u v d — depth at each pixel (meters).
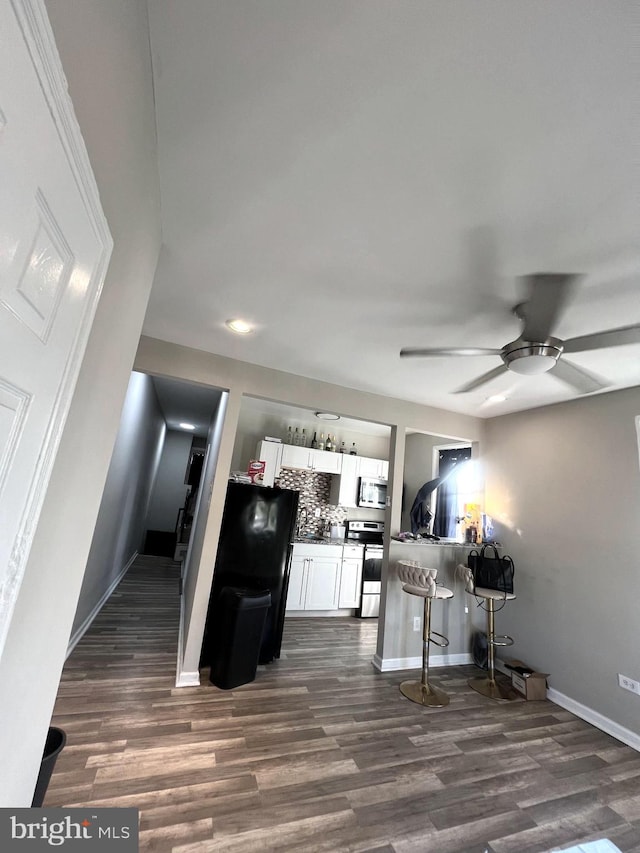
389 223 1.51
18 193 0.48
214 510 3.03
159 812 1.63
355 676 3.17
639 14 0.79
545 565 3.40
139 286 1.32
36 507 0.66
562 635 3.16
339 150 1.21
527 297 1.90
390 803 1.80
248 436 5.23
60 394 0.71
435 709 2.74
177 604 4.51
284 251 1.74
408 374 3.14
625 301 1.84
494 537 3.94
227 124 1.15
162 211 1.53
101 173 0.79
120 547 5.00
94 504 1.15
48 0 0.50
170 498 8.50
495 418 4.16
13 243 0.49
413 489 5.57
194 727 2.24
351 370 3.15
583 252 1.55
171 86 1.05
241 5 0.86
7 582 0.59
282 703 2.62
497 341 2.42
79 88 0.62
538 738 2.51
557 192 1.28
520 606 3.55
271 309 2.28
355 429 5.81
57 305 0.65
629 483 2.87
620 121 1.02
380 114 1.08
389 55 0.93
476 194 1.32
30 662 0.82
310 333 2.55
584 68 0.91
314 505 5.59
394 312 2.18
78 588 1.10
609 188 1.24
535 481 3.62
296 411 5.04
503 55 0.90
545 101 0.99
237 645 2.79
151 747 2.03
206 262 1.86
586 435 3.23
